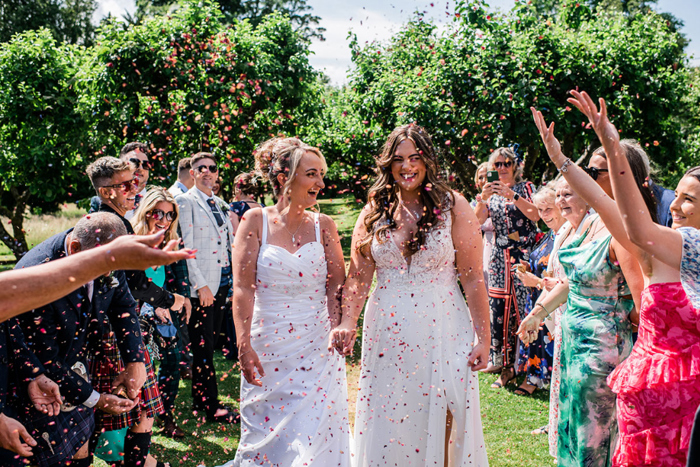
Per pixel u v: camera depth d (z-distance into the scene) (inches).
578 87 353.7
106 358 104.5
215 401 157.6
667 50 393.7
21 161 463.5
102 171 115.6
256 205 192.5
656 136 418.0
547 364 173.3
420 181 104.7
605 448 96.0
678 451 79.3
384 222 104.7
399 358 103.3
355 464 110.1
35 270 36.3
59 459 87.2
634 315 96.2
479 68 338.3
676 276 80.8
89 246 83.4
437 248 101.9
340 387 108.4
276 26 482.0
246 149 370.3
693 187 80.7
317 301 107.9
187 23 378.3
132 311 107.0
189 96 346.9
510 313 181.8
